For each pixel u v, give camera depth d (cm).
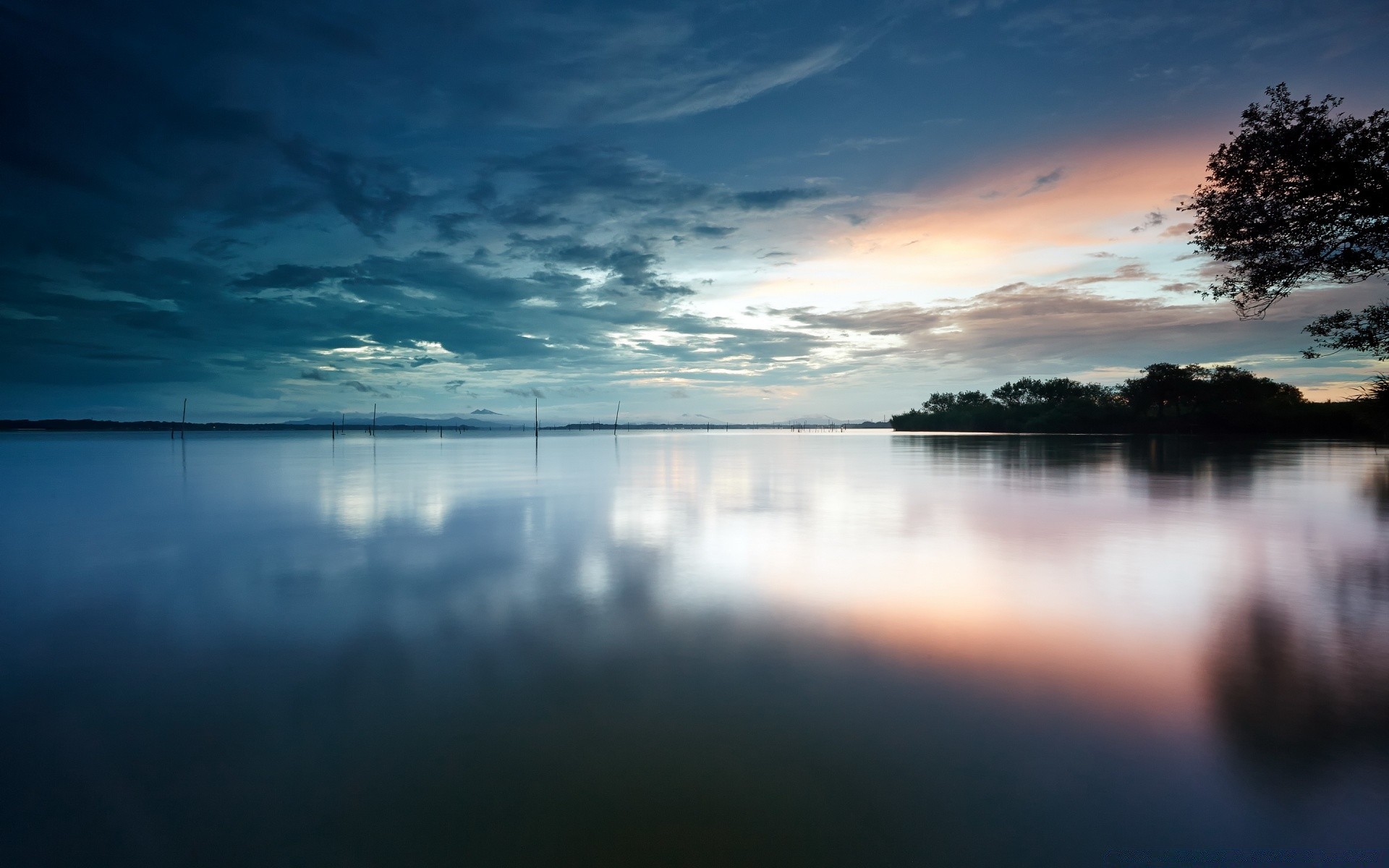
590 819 345
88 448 5916
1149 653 576
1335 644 592
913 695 492
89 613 717
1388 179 928
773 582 834
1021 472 2627
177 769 399
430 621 681
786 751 411
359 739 433
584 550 1043
